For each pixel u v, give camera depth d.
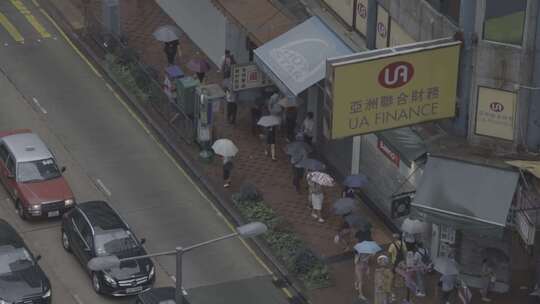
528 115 57.03
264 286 60.78
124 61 75.31
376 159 64.25
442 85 57.84
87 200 65.56
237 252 62.78
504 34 56.38
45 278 58.34
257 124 69.69
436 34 59.03
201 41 77.69
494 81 57.31
